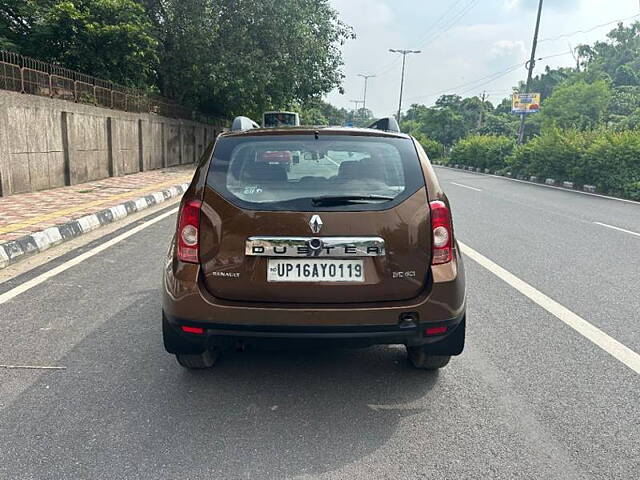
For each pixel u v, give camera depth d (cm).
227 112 2859
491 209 1127
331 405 293
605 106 3628
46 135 1120
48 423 269
